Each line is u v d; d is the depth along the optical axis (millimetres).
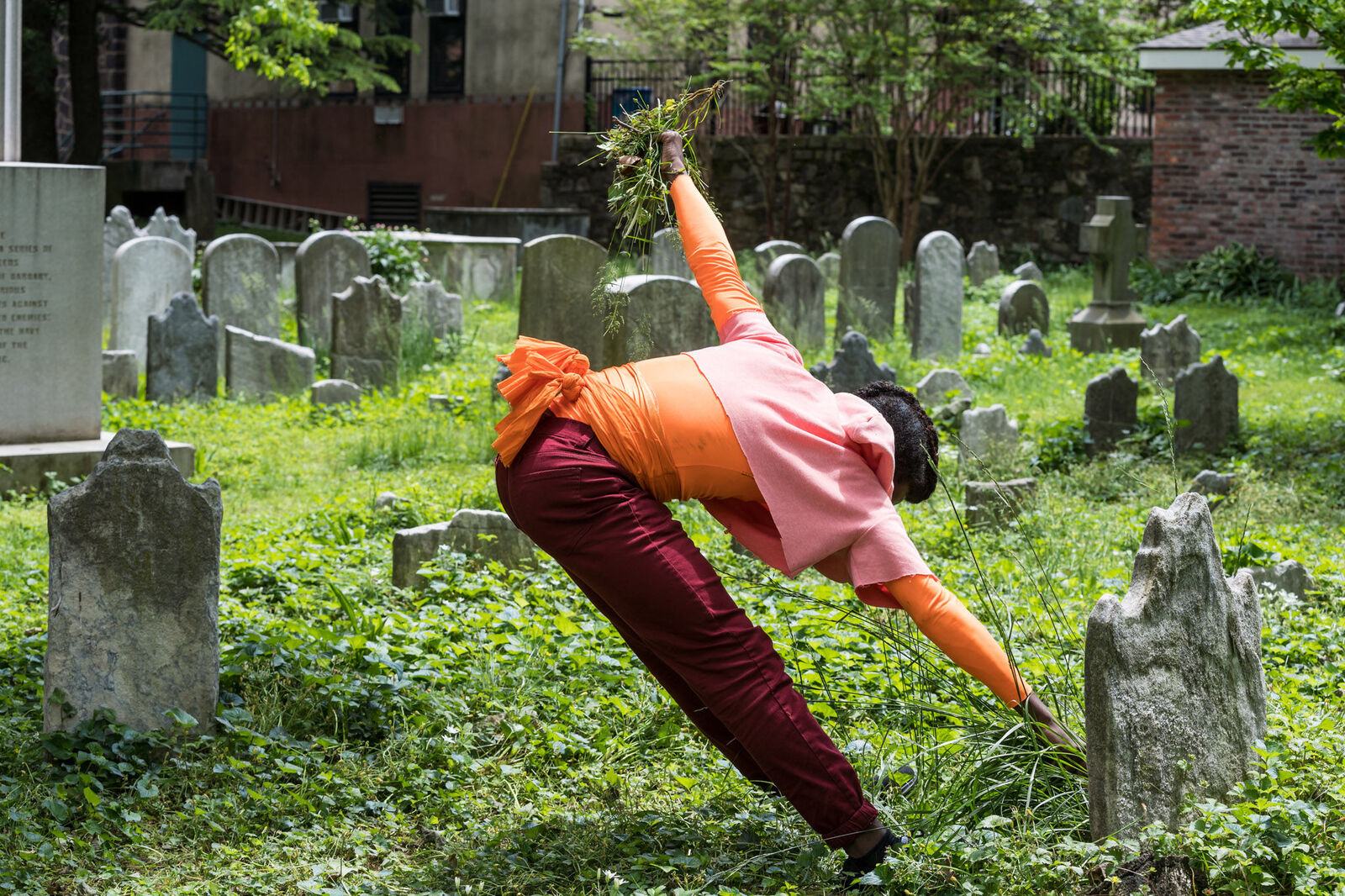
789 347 3312
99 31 33688
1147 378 10539
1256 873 2885
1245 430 9648
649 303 9836
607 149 3822
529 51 28562
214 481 3979
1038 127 24562
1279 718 3691
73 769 3740
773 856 3307
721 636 3031
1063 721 3541
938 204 24891
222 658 4461
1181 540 3131
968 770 3488
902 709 4035
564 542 3037
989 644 3205
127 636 3912
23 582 5883
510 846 3387
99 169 8117
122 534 3883
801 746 3033
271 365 11195
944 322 13648
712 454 3064
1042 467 8938
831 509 3090
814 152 25547
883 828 3104
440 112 29719
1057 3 22609
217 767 3738
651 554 3018
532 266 10844
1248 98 20422
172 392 10695
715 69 24453
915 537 6805
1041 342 13508
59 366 8102
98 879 3174
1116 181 23859
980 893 2977
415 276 16594
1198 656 3164
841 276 14508
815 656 4613
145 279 12906
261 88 31922
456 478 8500
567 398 3109
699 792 3740
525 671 4500
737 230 26125
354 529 7000
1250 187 20594
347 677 4316
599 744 4039
